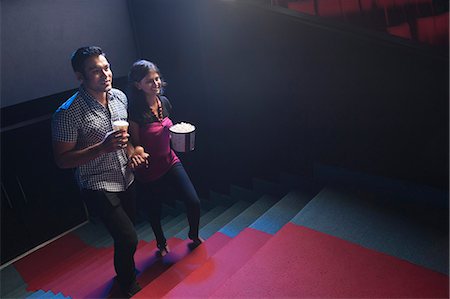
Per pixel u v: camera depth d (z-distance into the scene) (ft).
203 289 6.75
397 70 7.56
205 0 9.85
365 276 6.28
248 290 6.18
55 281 10.71
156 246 9.98
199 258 8.29
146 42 12.58
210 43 10.36
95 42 12.27
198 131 12.17
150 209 8.38
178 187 7.89
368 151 8.70
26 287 11.57
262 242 8.04
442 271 6.26
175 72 11.85
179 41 11.27
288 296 5.98
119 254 6.89
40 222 13.48
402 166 8.32
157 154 7.56
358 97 8.30
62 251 13.50
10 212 12.60
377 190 8.85
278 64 9.21
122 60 13.11
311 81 8.85
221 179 12.41
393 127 8.11
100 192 6.73
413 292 5.89
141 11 12.17
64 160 6.28
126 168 7.14
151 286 7.45
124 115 7.04
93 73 6.10
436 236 7.13
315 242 7.20
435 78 7.20
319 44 8.33
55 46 11.48
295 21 8.36
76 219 14.65
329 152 9.36
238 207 11.41
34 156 12.37
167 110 7.82
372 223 7.67
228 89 10.60
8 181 12.14
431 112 7.51
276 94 9.62
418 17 8.49
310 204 8.47
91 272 9.55
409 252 6.75
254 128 10.61
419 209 8.04
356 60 7.98
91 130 6.46
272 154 10.57
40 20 10.98
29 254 13.43
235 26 9.55
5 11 10.28
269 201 10.61
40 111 11.79
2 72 10.65
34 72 11.27
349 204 8.38
